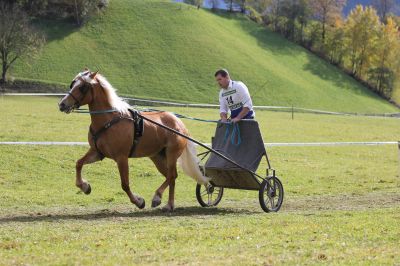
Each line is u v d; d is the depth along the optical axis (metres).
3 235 8.85
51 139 21.84
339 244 8.30
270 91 88.38
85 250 7.89
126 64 88.06
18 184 15.83
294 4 115.75
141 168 18.66
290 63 104.44
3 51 74.75
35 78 79.94
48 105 41.75
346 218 10.61
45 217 11.05
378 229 9.45
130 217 11.16
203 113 45.09
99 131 11.26
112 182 17.03
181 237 8.77
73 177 17.20
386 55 105.56
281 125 36.03
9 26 74.81
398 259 7.47
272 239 8.68
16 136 21.55
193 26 102.31
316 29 115.75
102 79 11.33
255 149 12.30
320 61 109.25
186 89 83.25
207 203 13.24
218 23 110.50
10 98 50.53
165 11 105.00
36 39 78.25
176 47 94.50
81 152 19.91
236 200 14.47
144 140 11.75
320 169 20.92
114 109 11.31
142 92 80.94
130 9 103.00
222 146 12.55
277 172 19.69
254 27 115.94
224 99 12.70
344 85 101.31
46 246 8.11
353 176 19.77
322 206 13.43
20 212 11.90
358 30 108.12
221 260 7.36
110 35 94.88
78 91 11.05
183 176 17.84
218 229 9.45
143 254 7.67
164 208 12.16
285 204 13.87
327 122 43.53
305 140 29.27
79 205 13.32
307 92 92.06
